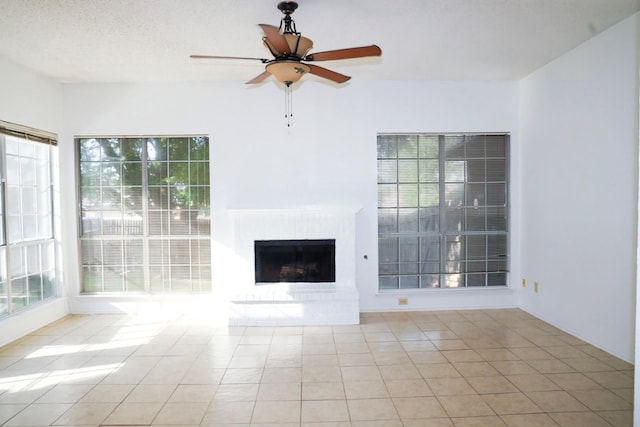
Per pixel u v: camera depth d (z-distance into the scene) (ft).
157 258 16.16
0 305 13.03
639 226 5.22
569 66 13.03
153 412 8.86
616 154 11.24
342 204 15.85
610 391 9.59
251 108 15.67
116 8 9.69
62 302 15.65
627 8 10.09
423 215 16.38
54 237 15.66
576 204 12.89
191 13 9.98
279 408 8.98
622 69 10.95
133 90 15.65
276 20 10.43
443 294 16.29
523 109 15.83
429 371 10.75
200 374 10.70
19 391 9.84
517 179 16.26
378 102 15.80
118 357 11.84
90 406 9.13
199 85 15.65
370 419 8.53
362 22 10.63
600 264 11.94
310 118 15.72
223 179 15.71
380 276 16.34
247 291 14.80
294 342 12.94
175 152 16.01
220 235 15.71
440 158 16.34
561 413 8.69
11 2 9.33
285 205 15.76
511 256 16.38
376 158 15.90
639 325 5.15
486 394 9.52
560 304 13.84
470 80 15.94
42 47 12.04
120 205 16.12
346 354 11.94
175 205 16.06
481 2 9.63
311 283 15.40
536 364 11.10
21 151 14.07
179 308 15.84
